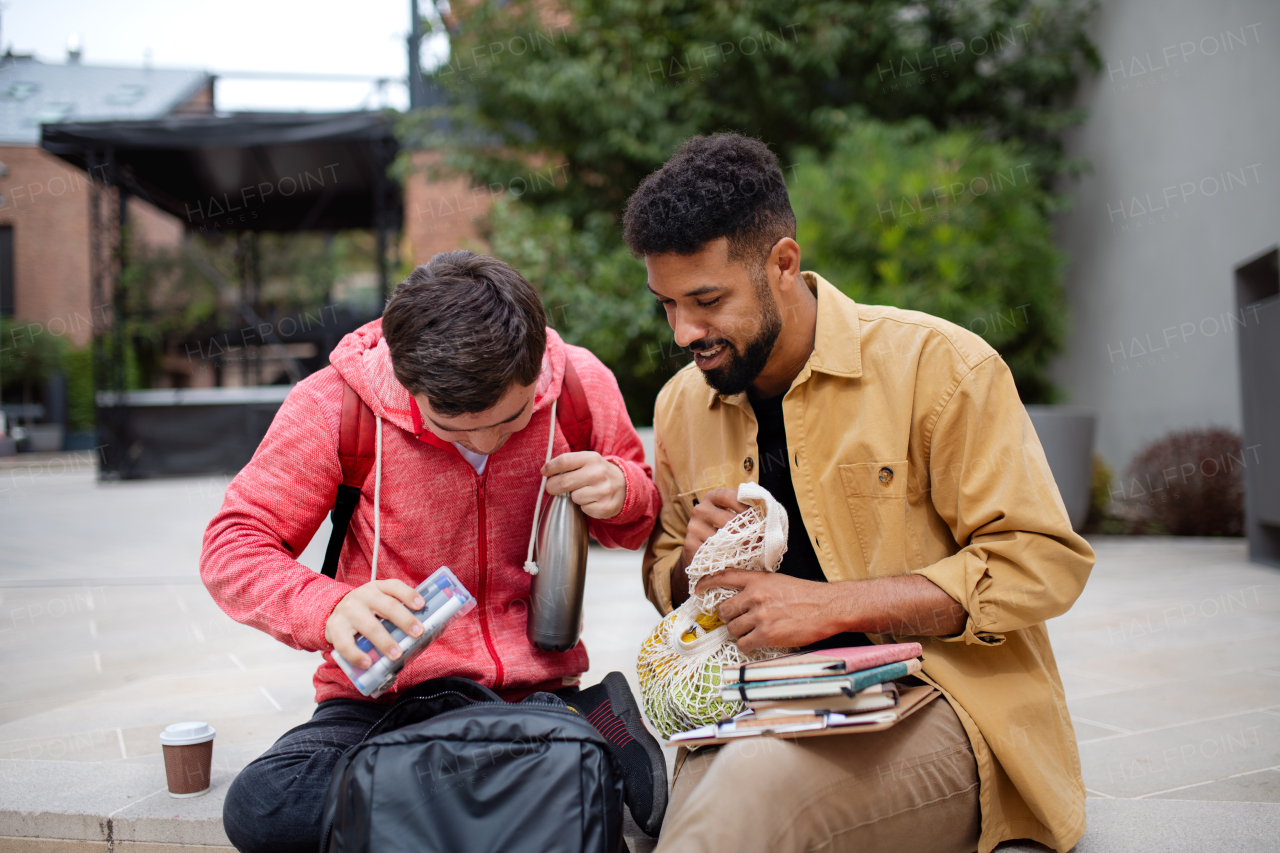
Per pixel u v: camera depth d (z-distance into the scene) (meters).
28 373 18.77
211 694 2.64
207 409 11.27
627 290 6.09
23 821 1.69
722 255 1.25
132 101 20.12
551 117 6.98
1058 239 8.34
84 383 19.33
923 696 1.24
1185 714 2.28
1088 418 5.59
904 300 5.48
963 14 7.71
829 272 5.71
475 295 1.21
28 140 18.78
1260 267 5.15
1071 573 1.25
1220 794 1.74
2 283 18.91
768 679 1.17
